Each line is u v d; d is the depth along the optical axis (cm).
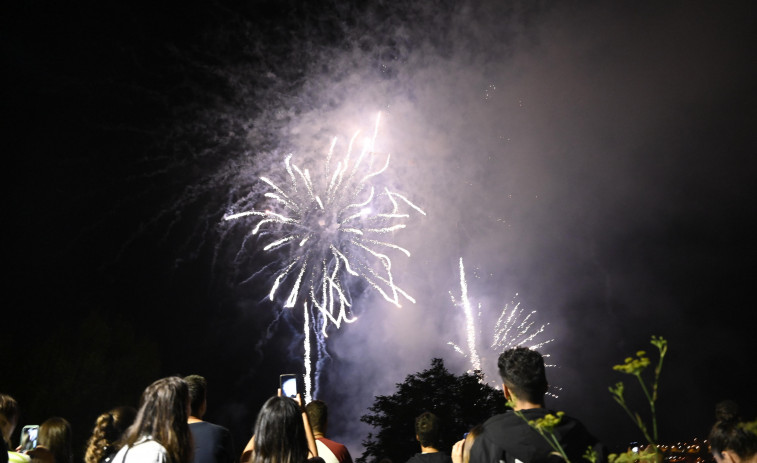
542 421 282
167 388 387
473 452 342
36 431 580
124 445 376
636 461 274
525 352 354
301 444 418
